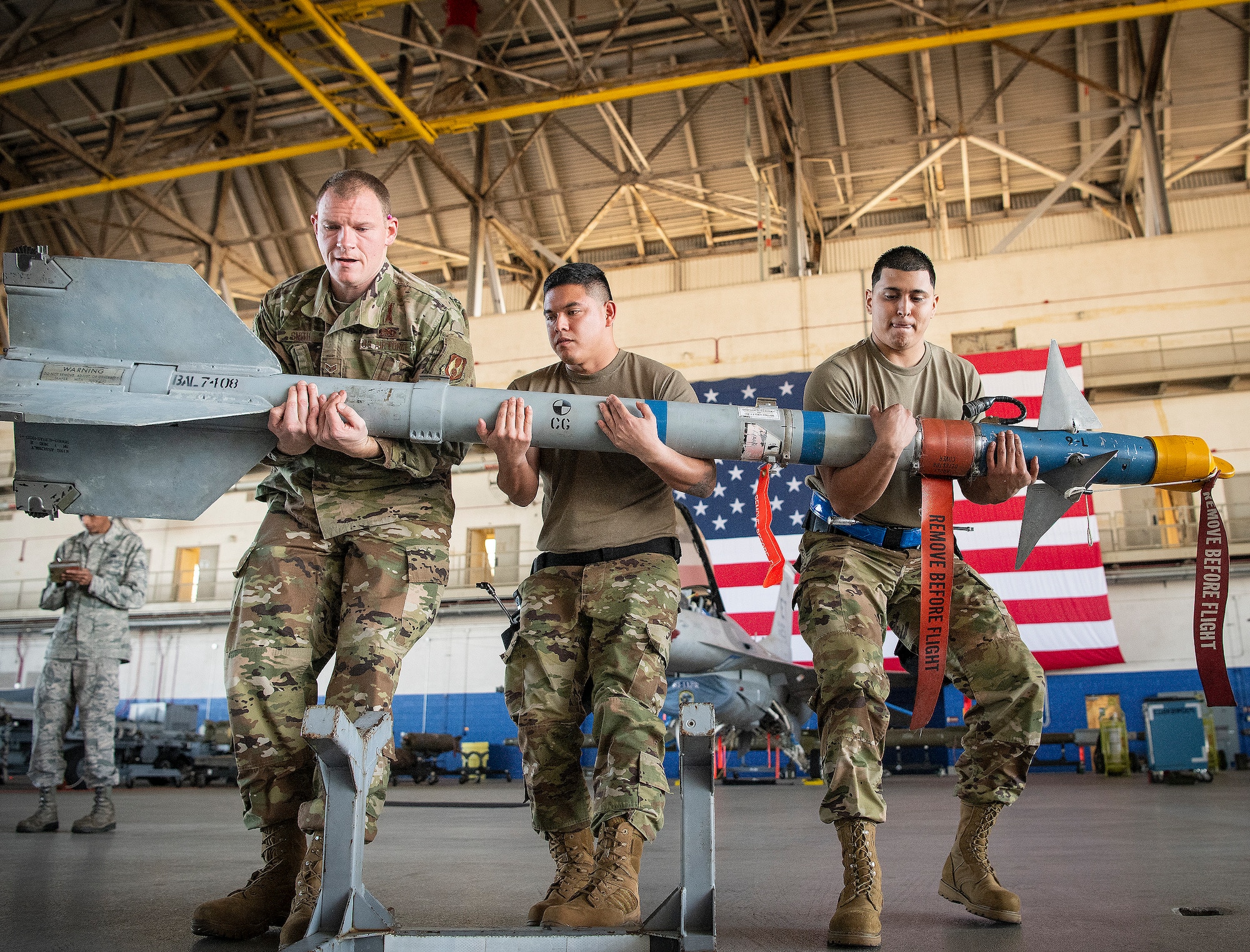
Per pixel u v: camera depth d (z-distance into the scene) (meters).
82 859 3.80
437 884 3.03
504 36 17.45
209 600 22.11
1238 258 15.84
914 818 6.06
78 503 2.68
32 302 2.69
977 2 16.83
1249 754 16.36
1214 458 2.79
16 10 16.97
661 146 18.23
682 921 1.73
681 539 8.23
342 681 2.26
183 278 2.67
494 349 17.83
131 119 19.50
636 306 17.45
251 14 13.30
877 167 19.75
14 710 13.21
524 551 20.80
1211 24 17.16
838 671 2.42
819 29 17.27
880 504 2.68
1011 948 1.96
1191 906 2.46
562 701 2.50
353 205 2.51
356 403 2.49
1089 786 10.98
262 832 2.31
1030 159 17.02
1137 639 17.39
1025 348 16.27
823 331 16.58
